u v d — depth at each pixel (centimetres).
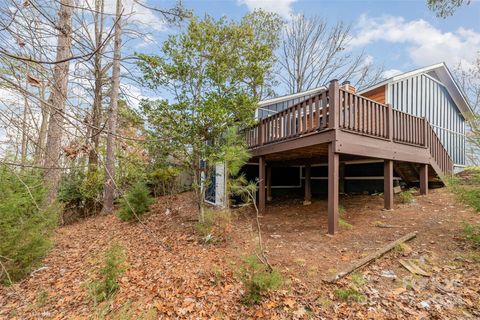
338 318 280
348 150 547
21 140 240
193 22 643
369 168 909
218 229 582
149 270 416
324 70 2130
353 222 598
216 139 640
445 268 364
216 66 694
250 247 487
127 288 364
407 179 863
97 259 489
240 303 314
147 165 723
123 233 655
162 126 620
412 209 643
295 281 350
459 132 1216
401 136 686
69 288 388
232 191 606
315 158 872
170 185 1065
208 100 613
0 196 401
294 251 454
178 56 638
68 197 882
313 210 778
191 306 313
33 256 441
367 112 598
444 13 509
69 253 546
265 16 1584
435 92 1117
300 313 290
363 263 383
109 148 665
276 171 1114
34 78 171
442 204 654
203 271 396
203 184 656
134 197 788
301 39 2144
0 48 136
